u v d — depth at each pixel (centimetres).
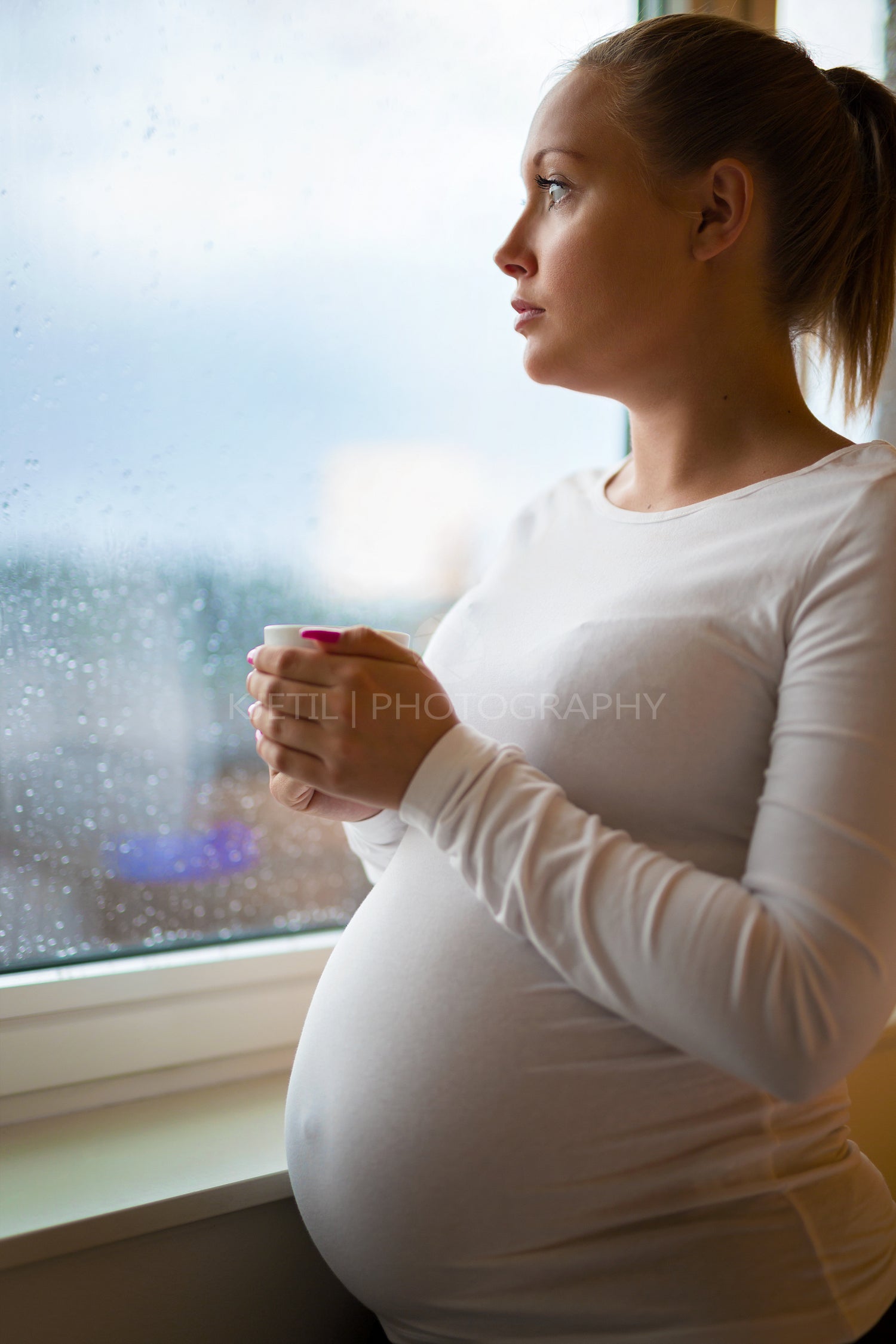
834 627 56
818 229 70
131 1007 89
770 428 70
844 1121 68
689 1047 53
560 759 64
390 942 67
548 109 69
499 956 62
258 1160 79
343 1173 64
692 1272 58
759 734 60
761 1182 60
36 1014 85
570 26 106
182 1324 75
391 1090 62
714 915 51
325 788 61
